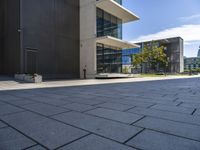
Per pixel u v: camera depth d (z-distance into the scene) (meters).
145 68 72.31
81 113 4.80
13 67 20.56
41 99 7.09
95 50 25.14
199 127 3.59
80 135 3.15
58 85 13.48
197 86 13.43
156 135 3.14
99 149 2.58
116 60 30.44
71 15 25.55
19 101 6.64
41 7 21.00
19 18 19.14
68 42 24.84
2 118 4.29
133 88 11.81
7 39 22.25
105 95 8.30
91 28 25.48
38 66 20.45
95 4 25.39
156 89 11.12
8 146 2.70
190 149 2.57
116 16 30.91
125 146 2.69
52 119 4.20
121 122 3.96
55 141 2.88
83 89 10.92
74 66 25.84
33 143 2.81
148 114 4.69
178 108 5.45
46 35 21.52
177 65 80.69
